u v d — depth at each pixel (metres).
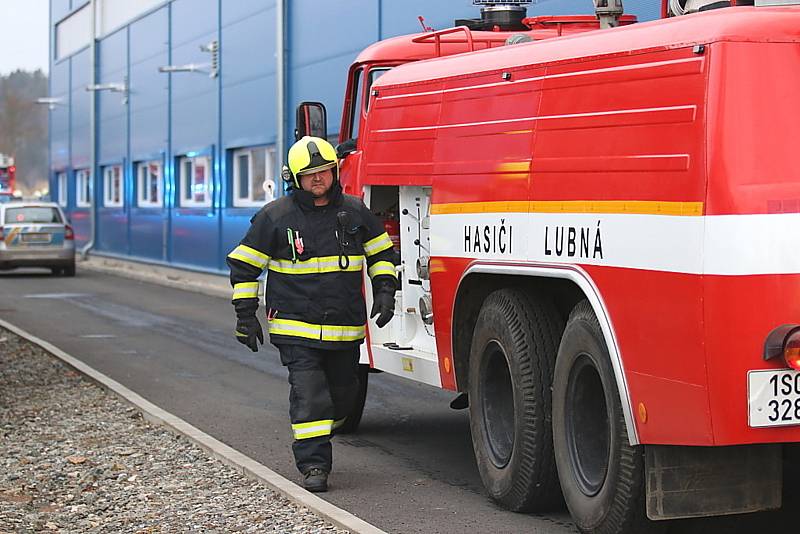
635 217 6.79
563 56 7.55
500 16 11.42
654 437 6.73
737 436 6.31
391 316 9.16
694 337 6.38
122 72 42.78
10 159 66.56
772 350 6.25
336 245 8.99
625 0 15.32
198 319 22.89
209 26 33.44
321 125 11.39
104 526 8.00
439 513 8.38
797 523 7.85
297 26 27.61
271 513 8.26
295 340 9.01
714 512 6.90
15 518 8.21
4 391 13.98
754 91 6.36
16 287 31.62
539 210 7.69
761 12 6.46
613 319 6.98
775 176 6.31
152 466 9.88
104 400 13.20
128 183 42.19
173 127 36.91
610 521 7.26
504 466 8.45
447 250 8.90
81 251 48.72
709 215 6.30
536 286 8.35
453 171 8.83
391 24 23.09
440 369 9.29
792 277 6.27
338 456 10.41
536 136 7.77
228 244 32.12
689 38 6.55
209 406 13.03
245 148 31.61
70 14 51.00
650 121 6.75
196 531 7.84
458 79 8.84
